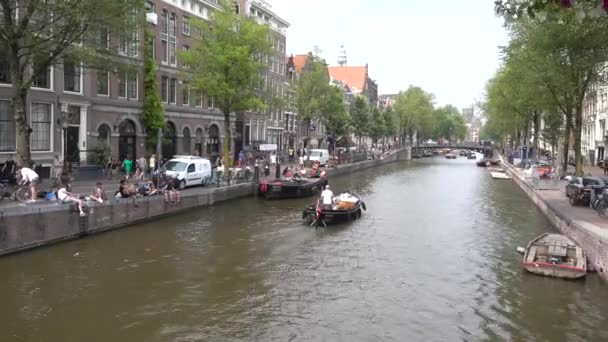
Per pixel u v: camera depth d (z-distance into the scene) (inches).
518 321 487.8
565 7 214.2
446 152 5241.1
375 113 3535.9
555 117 1692.9
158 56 1555.1
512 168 2319.1
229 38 1270.9
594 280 606.9
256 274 629.3
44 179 1080.8
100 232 806.5
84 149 1251.2
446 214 1133.1
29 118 1077.8
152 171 1149.1
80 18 738.8
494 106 2299.5
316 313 504.7
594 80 1149.7
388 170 2657.5
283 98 1631.4
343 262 693.9
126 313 492.4
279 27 2447.1
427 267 674.2
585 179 1027.3
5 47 772.0
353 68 4468.5
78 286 562.3
